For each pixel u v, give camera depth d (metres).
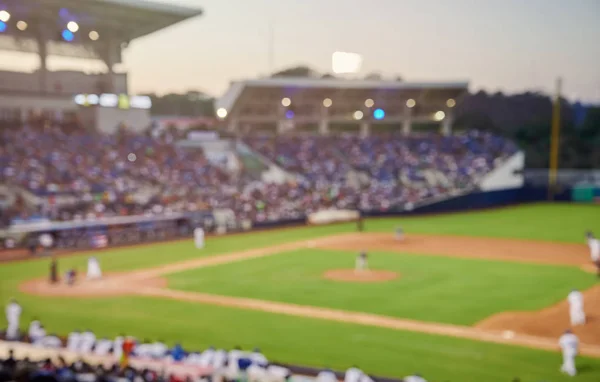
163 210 49.12
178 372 14.66
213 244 43.91
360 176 69.88
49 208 44.84
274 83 77.62
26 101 56.44
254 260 36.72
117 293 27.84
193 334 20.98
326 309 24.28
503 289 27.38
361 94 83.38
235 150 70.94
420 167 72.88
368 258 36.81
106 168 54.28
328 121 86.38
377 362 17.81
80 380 11.70
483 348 18.97
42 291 28.42
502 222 56.06
